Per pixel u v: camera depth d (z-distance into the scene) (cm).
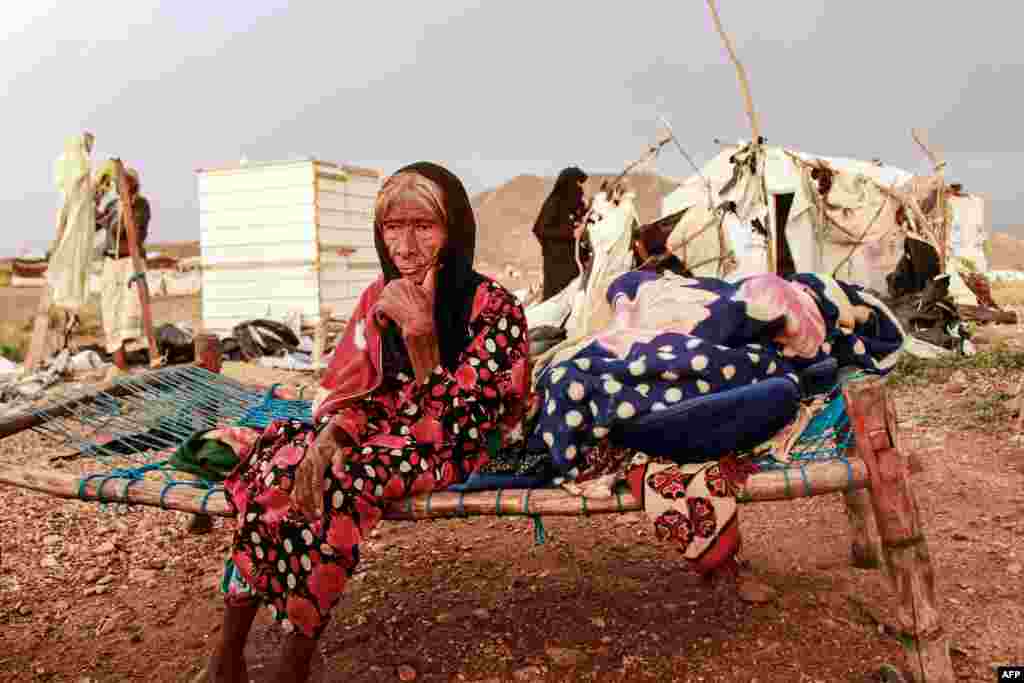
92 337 1227
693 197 1184
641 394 233
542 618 291
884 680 240
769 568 331
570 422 235
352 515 221
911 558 221
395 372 241
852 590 305
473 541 378
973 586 302
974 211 1848
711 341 244
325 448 221
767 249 870
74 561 360
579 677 251
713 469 231
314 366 910
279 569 221
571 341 302
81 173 791
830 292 261
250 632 292
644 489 230
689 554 226
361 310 245
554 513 231
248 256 1197
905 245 995
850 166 1109
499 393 242
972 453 463
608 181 808
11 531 394
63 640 289
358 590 325
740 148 900
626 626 283
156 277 2442
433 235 236
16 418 335
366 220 1267
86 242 808
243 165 1186
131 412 376
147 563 358
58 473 266
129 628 298
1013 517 364
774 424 233
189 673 264
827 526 373
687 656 261
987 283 1384
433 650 271
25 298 1947
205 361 457
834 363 250
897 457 223
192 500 244
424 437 239
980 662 252
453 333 243
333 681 254
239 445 273
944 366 723
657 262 846
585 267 788
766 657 258
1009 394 579
